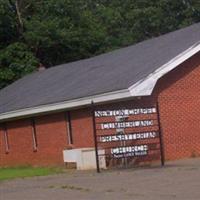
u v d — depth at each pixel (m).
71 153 29.75
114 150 27.86
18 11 56.12
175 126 30.20
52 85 38.09
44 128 35.31
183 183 19.42
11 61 53.06
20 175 27.50
